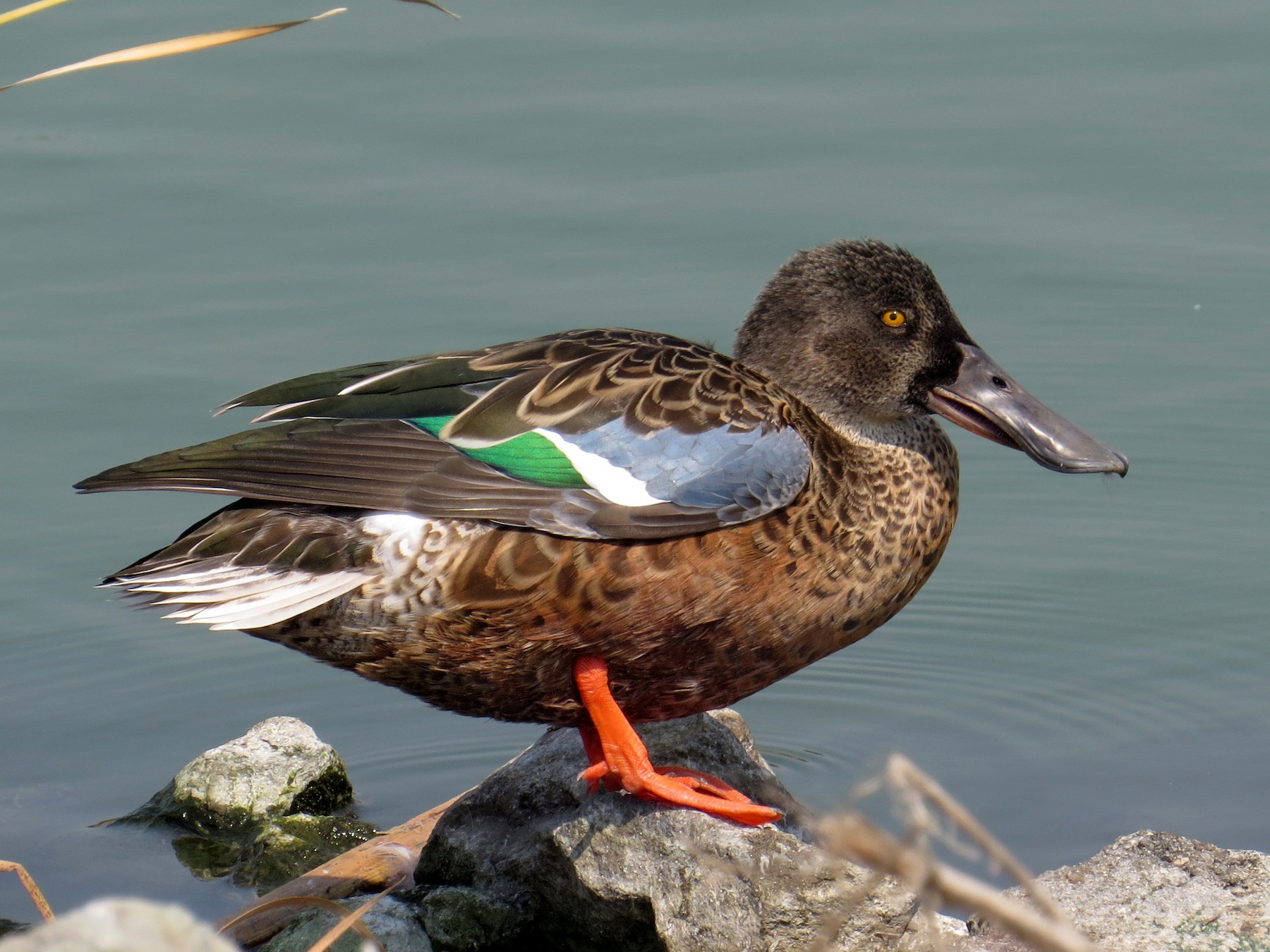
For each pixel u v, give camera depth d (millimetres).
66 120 17969
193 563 8266
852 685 11711
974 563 13117
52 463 13727
